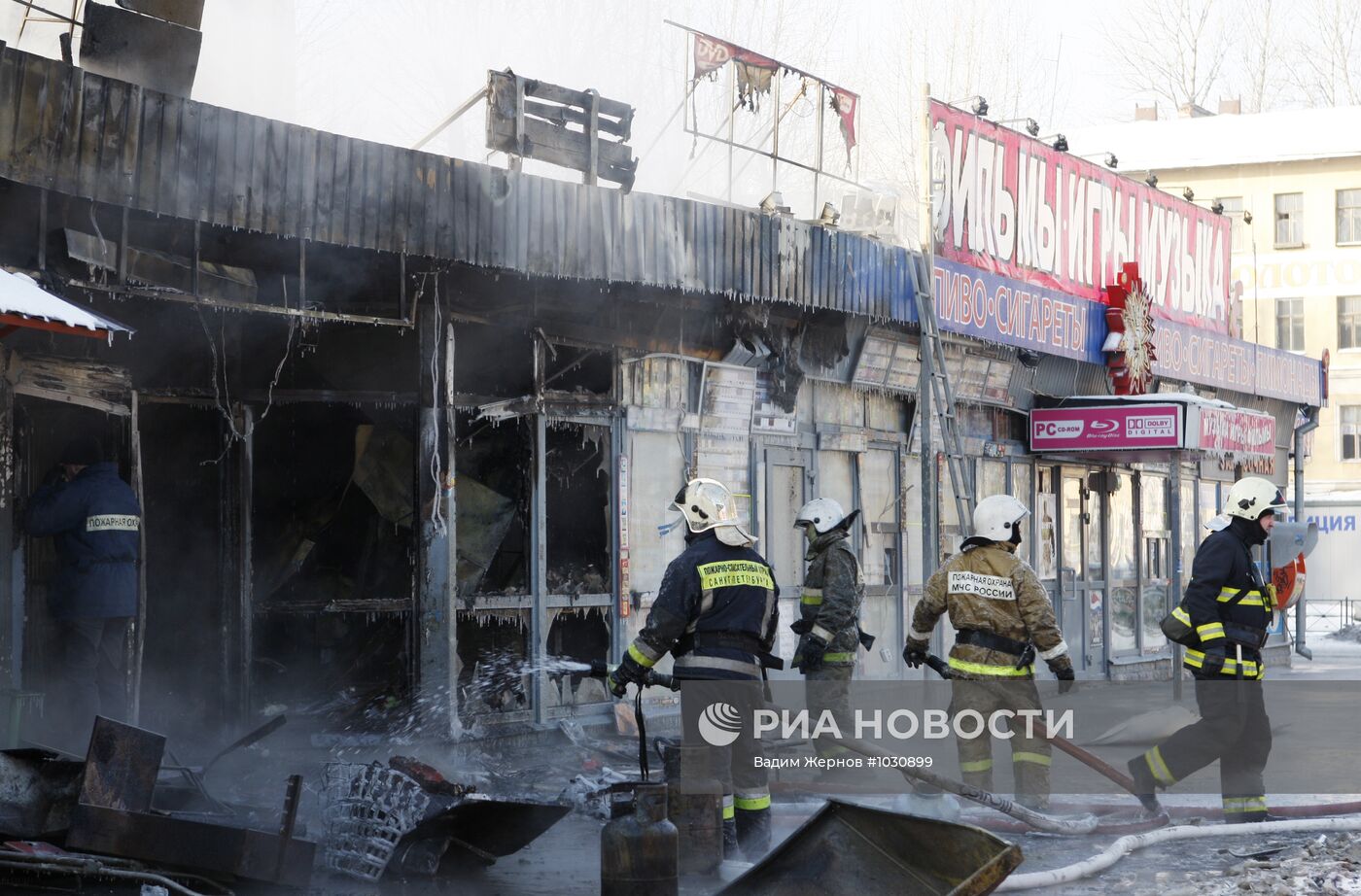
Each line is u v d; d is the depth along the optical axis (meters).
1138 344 18.80
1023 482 17.53
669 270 10.85
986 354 16.23
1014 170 16.70
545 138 10.25
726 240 11.41
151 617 9.79
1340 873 6.38
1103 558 19.25
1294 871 6.45
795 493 13.57
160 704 9.68
